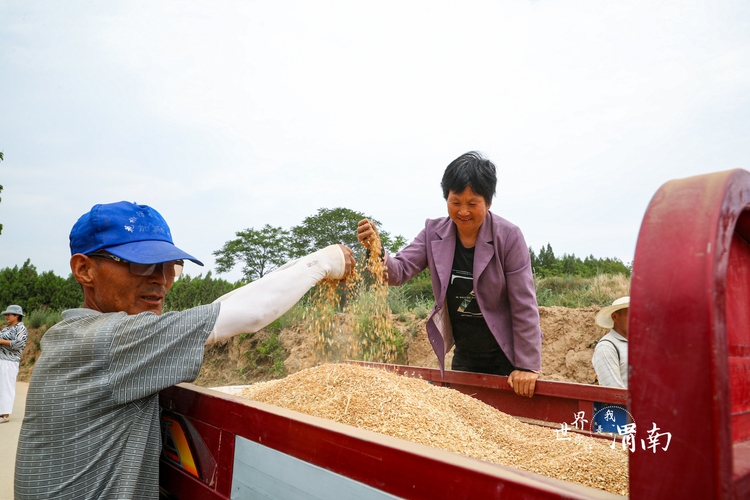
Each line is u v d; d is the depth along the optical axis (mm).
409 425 1607
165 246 1532
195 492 1417
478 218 2789
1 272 25344
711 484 539
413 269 3307
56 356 1293
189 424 1482
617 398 1979
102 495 1257
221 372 10266
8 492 4098
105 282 1482
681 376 578
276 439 1138
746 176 679
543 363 7578
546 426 2277
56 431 1261
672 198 675
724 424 545
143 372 1285
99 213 1472
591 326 7520
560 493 660
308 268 1624
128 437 1333
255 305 1432
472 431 1797
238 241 36969
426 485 830
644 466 600
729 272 712
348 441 969
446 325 3197
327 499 997
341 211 36750
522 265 2824
